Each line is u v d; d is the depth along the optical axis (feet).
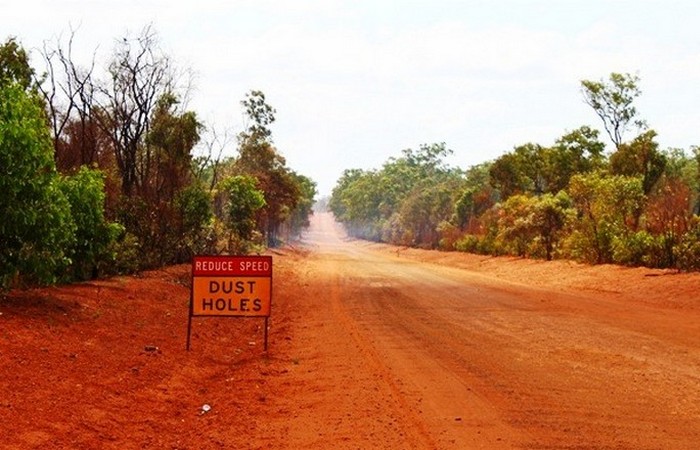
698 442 22.76
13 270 38.50
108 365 30.40
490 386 31.24
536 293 81.56
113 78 74.43
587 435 23.53
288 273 117.19
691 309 65.00
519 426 24.63
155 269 76.59
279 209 192.44
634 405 27.84
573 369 35.37
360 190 479.41
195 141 85.30
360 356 38.88
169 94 82.79
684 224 92.68
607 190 108.78
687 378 33.22
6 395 22.91
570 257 122.31
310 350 41.65
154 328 42.75
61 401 23.71
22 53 60.34
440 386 31.17
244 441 22.82
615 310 63.98
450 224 240.12
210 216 89.40
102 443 21.03
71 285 53.11
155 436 22.74
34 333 32.30
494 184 188.55
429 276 112.98
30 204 37.60
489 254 172.65
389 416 25.86
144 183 79.41
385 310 63.52
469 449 21.89
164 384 29.48
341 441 22.70
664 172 133.69
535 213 137.69
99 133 76.07
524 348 41.91
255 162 185.06
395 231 344.69
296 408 27.48
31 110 37.88
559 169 170.71
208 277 39.40
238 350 41.34
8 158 35.94
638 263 99.25
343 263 161.17
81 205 48.80
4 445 18.75
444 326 52.21
